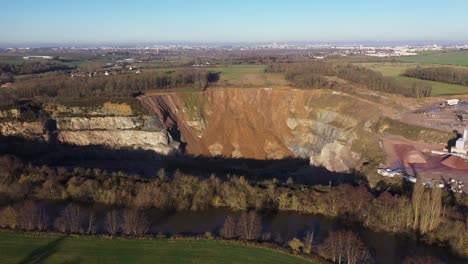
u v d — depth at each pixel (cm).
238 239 8956
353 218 10188
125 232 9169
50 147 15775
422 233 9138
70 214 9738
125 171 14588
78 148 16162
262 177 14412
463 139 12775
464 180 11000
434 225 9044
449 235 8775
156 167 15288
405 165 12269
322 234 9644
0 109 15812
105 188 11369
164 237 8994
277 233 9644
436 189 9181
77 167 13912
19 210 9575
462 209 9412
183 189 11294
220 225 10019
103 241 8756
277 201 11056
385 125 15512
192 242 8800
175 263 7950
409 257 8206
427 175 11400
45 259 7994
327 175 14200
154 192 11088
